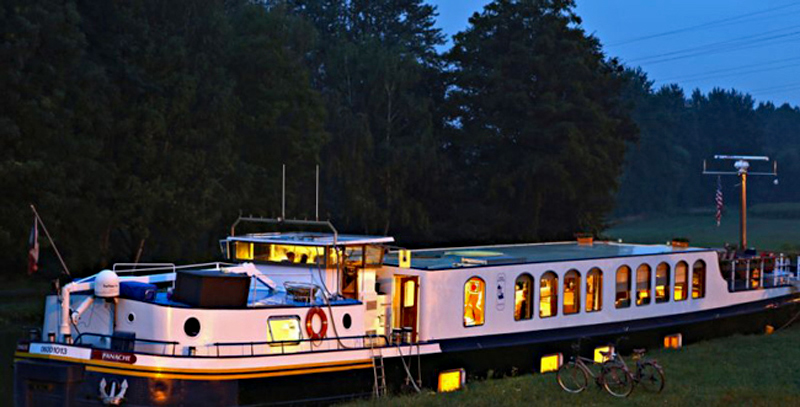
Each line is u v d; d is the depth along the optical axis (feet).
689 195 516.73
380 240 65.05
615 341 78.79
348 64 229.45
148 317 54.54
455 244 225.76
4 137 133.69
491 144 230.68
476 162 239.09
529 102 223.10
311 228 207.82
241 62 183.42
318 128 195.21
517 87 225.56
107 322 55.83
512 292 70.95
